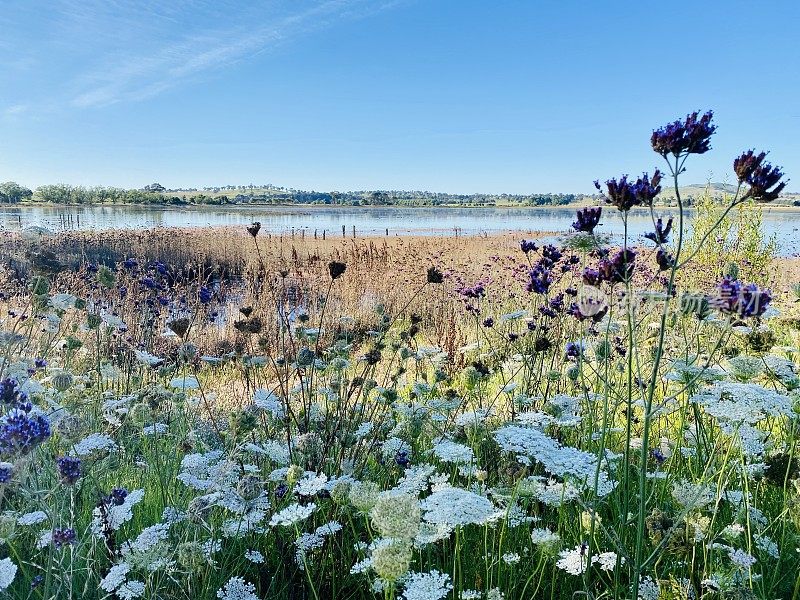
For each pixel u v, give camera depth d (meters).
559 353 5.03
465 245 24.22
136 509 3.23
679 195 2.11
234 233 28.19
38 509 3.00
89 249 18.30
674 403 4.40
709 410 2.38
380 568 1.72
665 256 2.26
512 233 39.44
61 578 2.39
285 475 3.04
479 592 2.55
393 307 10.31
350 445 3.63
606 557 2.49
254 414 3.24
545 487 2.76
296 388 4.40
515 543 2.97
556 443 2.38
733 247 12.83
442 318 9.81
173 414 4.78
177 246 21.08
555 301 4.68
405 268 14.62
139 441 4.08
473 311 5.79
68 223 33.66
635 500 3.17
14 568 2.23
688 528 2.54
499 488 2.72
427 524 2.33
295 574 3.00
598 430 3.95
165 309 9.59
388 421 4.11
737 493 2.94
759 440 3.11
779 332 4.94
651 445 4.15
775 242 13.34
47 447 3.39
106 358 6.15
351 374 5.46
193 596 2.36
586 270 2.44
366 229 55.38
